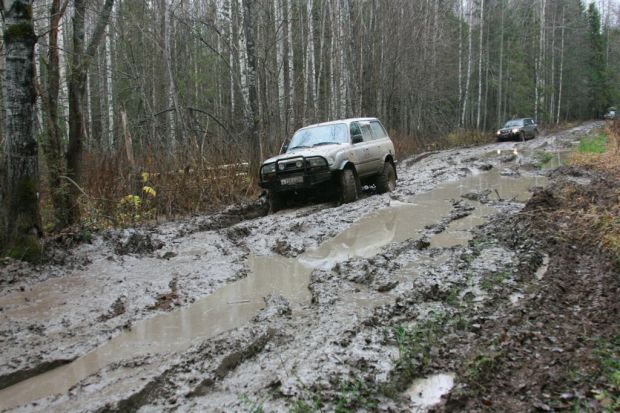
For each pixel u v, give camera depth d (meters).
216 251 6.68
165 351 3.85
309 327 4.13
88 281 5.41
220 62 22.52
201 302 4.97
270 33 19.34
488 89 44.81
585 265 5.39
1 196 6.33
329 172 9.37
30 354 3.78
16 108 5.84
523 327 3.92
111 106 19.12
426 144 28.67
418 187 12.09
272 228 7.86
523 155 19.98
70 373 3.60
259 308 4.78
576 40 59.38
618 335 3.71
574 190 9.27
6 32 5.78
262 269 6.08
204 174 10.59
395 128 31.17
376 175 11.47
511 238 6.57
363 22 23.92
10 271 5.45
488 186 12.12
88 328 4.27
